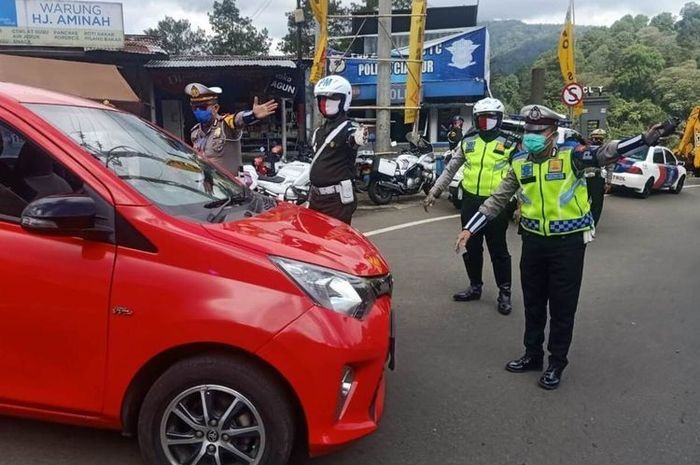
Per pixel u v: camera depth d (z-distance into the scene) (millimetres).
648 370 4316
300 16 18219
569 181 3834
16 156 2773
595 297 6113
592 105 21062
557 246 3912
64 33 15422
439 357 4523
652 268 7406
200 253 2564
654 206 13922
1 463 2938
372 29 25359
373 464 3082
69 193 2678
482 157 5473
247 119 5387
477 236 5656
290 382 2510
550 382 3998
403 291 6285
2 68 11078
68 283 2586
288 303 2531
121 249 2588
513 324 5277
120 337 2574
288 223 3145
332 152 4738
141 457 3018
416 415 3617
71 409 2699
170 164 3365
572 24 17391
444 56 21062
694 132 20688
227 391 2580
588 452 3227
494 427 3488
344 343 2566
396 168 12141
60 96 3309
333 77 4707
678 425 3520
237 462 2670
